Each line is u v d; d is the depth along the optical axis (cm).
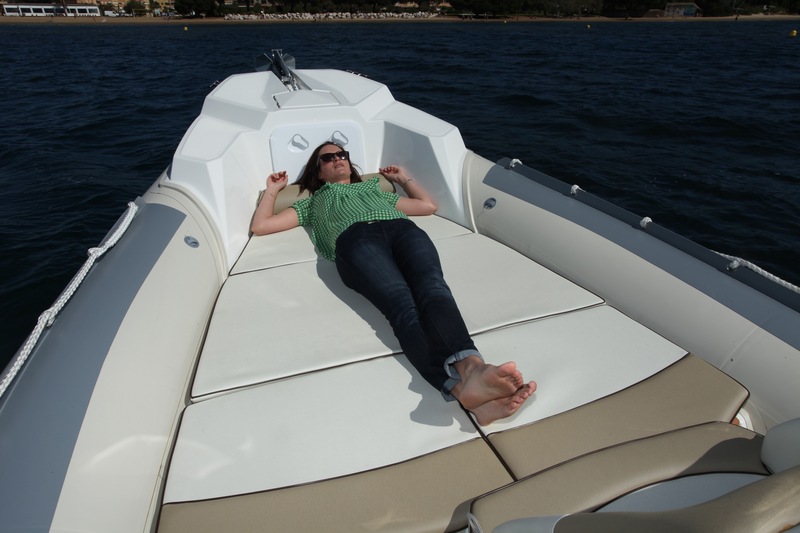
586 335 166
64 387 128
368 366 157
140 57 1852
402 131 272
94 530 108
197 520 113
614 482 112
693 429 126
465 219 257
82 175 577
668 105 916
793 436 103
